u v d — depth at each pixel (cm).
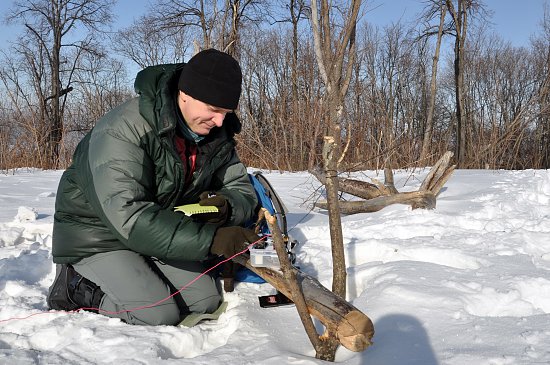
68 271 248
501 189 552
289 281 180
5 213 485
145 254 223
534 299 246
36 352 200
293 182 718
